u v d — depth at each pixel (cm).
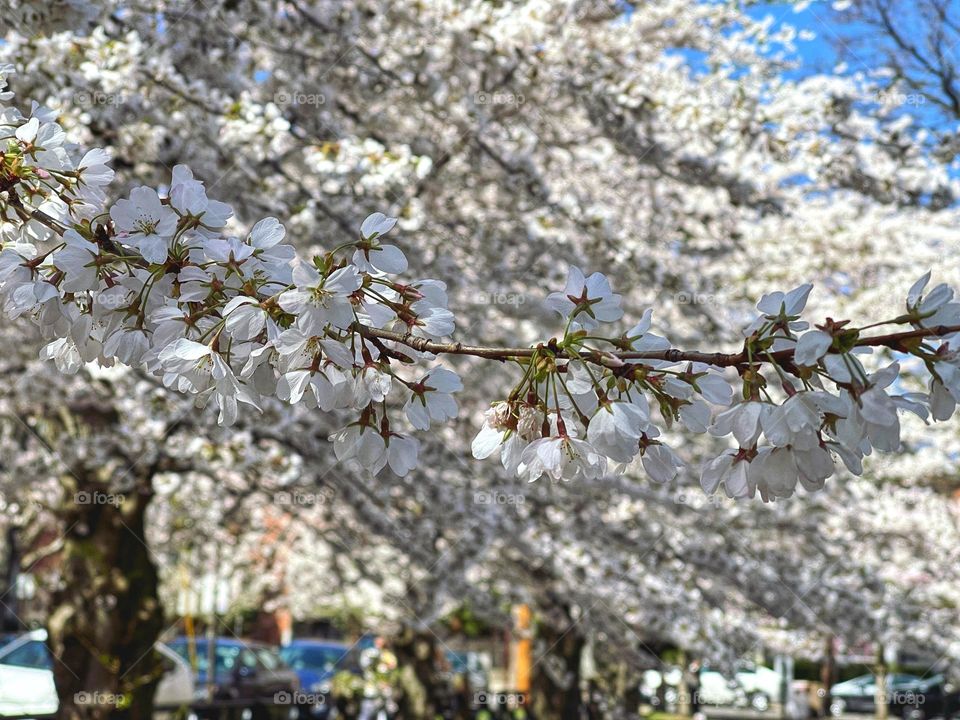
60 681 682
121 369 555
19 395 657
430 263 565
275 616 2250
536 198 557
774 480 127
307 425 645
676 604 771
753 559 773
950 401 119
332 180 482
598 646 1227
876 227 739
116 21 456
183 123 448
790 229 744
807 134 554
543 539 707
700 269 712
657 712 1883
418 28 489
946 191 580
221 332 140
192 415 609
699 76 630
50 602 707
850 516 795
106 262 146
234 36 473
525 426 136
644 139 543
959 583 893
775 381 275
